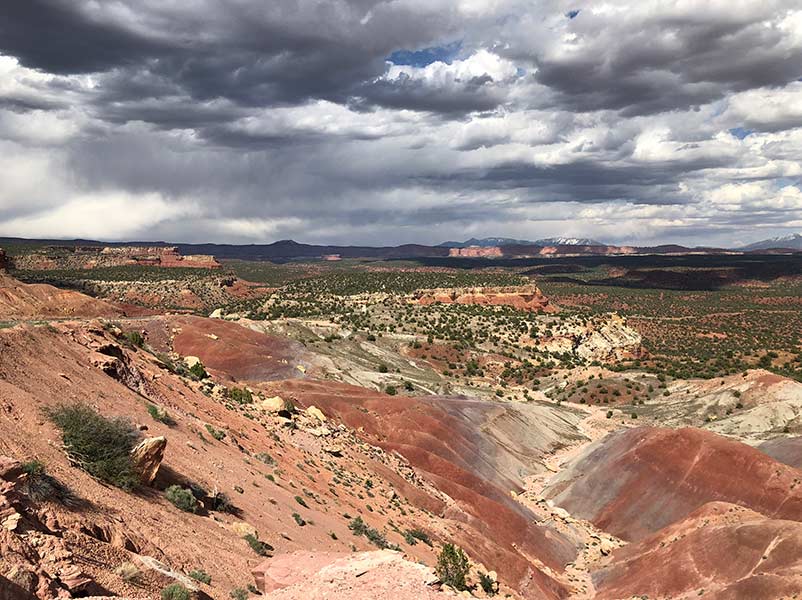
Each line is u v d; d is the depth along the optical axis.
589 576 61.06
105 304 105.12
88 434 20.48
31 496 15.05
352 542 30.83
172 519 20.56
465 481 73.88
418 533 42.34
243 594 18.14
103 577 13.71
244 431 40.31
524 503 81.94
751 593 42.00
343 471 47.69
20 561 11.85
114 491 19.53
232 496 26.64
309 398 89.75
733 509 60.88
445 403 107.44
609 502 80.19
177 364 50.56
